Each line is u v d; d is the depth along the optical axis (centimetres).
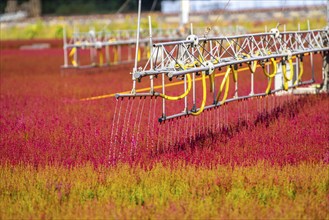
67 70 8112
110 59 10488
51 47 14288
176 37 8869
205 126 3791
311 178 2725
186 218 2261
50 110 4844
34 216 2328
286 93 5109
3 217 2336
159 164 2898
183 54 3356
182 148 3316
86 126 3981
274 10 13262
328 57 5216
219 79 6456
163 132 3616
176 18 15238
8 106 5175
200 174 2773
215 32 8869
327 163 3012
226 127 3772
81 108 4850
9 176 2845
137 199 2547
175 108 4528
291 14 13150
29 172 2872
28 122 4266
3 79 7612
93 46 7869
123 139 3403
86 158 3178
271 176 2728
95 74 7925
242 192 2548
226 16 13138
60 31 15025
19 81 7331
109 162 3055
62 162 3080
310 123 3941
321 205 2403
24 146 3475
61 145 3444
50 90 6294
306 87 5400
